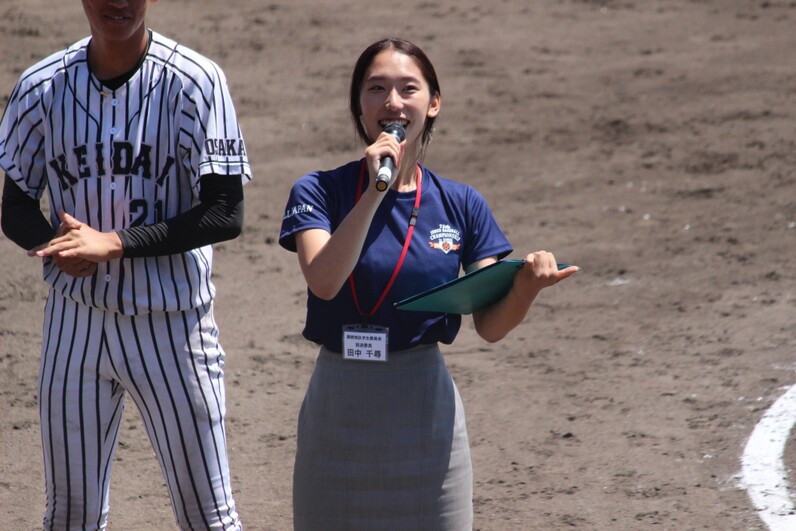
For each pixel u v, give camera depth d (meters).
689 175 37.72
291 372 23.95
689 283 28.53
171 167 12.21
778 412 20.67
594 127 43.56
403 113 11.27
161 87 12.01
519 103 47.00
